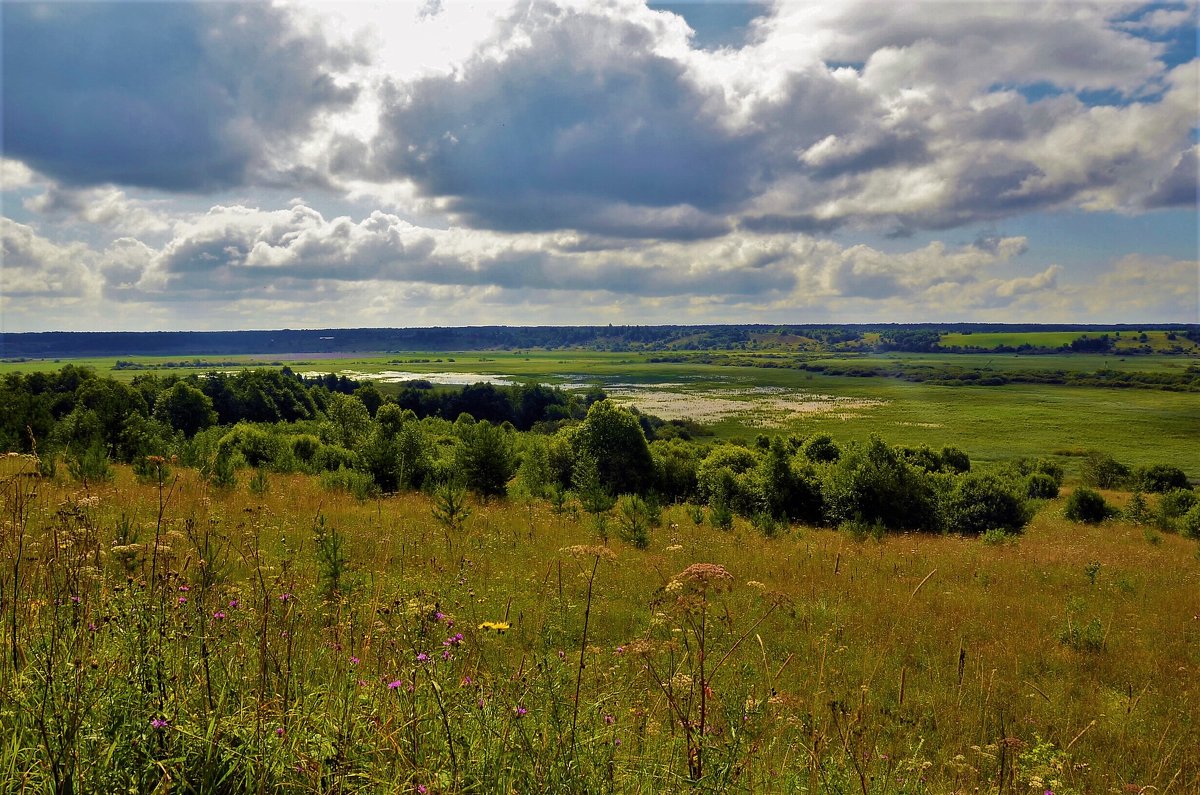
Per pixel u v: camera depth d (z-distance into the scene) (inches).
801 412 5497.1
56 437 858.8
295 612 172.9
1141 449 4232.3
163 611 130.4
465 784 103.2
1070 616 473.1
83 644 117.8
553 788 107.4
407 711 120.7
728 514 850.8
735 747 124.3
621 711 153.5
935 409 5797.2
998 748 207.6
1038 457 3882.9
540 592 378.0
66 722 96.0
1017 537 1080.2
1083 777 227.3
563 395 5339.6
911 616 436.5
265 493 685.9
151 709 101.7
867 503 1247.5
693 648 258.4
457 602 299.6
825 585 513.3
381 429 1003.9
